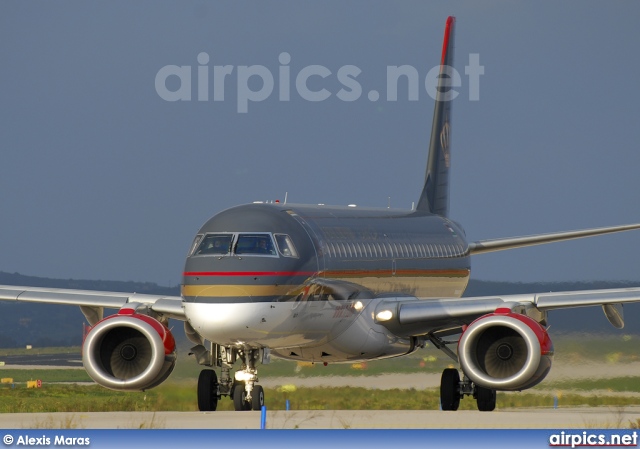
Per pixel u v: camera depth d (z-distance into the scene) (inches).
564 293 3577.8
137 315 3383.4
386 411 3454.7
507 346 3366.1
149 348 3398.1
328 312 3459.6
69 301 3651.6
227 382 3506.4
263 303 3154.5
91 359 3339.1
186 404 4055.1
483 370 3373.5
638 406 4534.9
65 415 3218.5
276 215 3371.1
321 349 3595.0
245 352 3331.7
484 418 3016.7
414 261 4148.6
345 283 3558.1
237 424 2780.5
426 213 4667.8
